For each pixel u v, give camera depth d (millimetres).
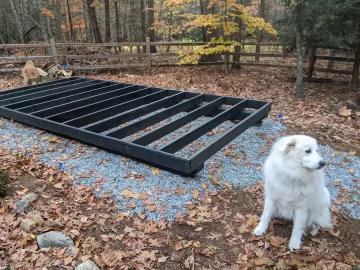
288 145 2668
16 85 8719
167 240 2893
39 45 9945
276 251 2795
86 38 18672
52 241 2719
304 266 2598
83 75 10539
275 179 2773
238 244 2875
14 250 2625
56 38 17312
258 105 5914
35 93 6801
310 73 9703
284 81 9766
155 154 3754
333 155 4637
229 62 11445
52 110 5609
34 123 5129
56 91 7285
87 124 5156
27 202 3266
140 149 3867
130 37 18531
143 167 4270
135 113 5414
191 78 9945
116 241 2863
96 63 11062
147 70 11297
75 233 2895
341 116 6430
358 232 3033
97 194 3629
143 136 4215
